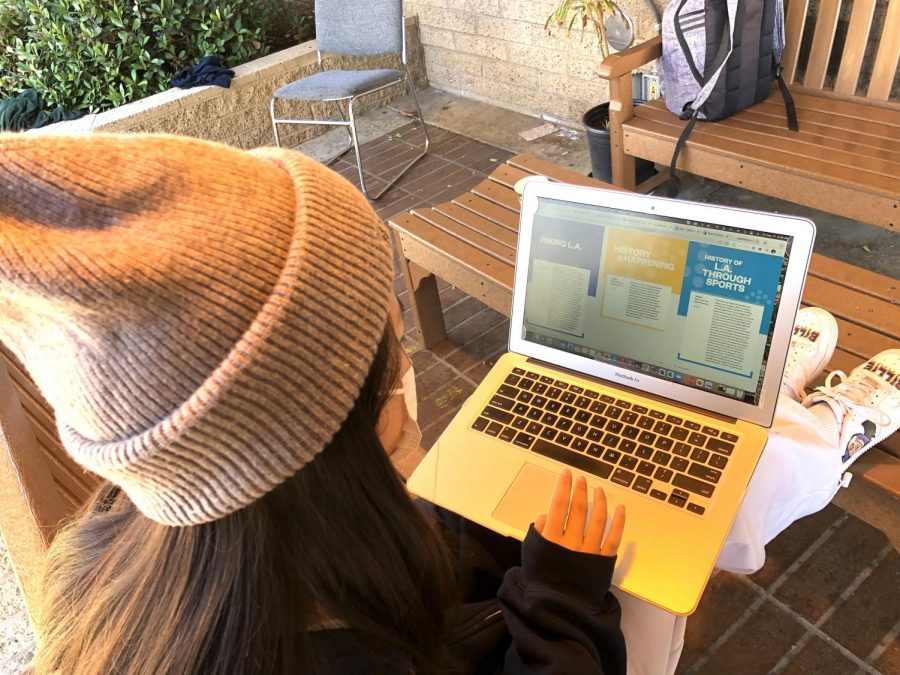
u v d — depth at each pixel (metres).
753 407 1.06
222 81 3.78
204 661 0.52
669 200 1.05
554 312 1.20
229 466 0.47
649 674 1.00
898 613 1.46
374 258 0.52
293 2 4.53
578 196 1.13
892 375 1.34
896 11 2.15
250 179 0.48
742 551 1.13
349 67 4.19
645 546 0.94
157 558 0.55
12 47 4.07
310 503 0.53
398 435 0.72
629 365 1.16
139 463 0.46
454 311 2.51
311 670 0.54
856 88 2.53
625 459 1.05
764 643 1.46
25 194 0.42
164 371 0.44
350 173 3.67
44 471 1.02
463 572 1.04
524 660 0.73
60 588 0.70
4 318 0.46
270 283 0.46
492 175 2.30
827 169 1.99
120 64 4.01
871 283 1.59
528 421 1.14
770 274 1.00
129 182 0.43
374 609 0.57
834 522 1.63
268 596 0.52
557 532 0.82
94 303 0.41
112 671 0.56
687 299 1.08
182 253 0.43
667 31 2.30
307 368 0.47
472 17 3.85
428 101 4.29
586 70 3.45
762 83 2.35
